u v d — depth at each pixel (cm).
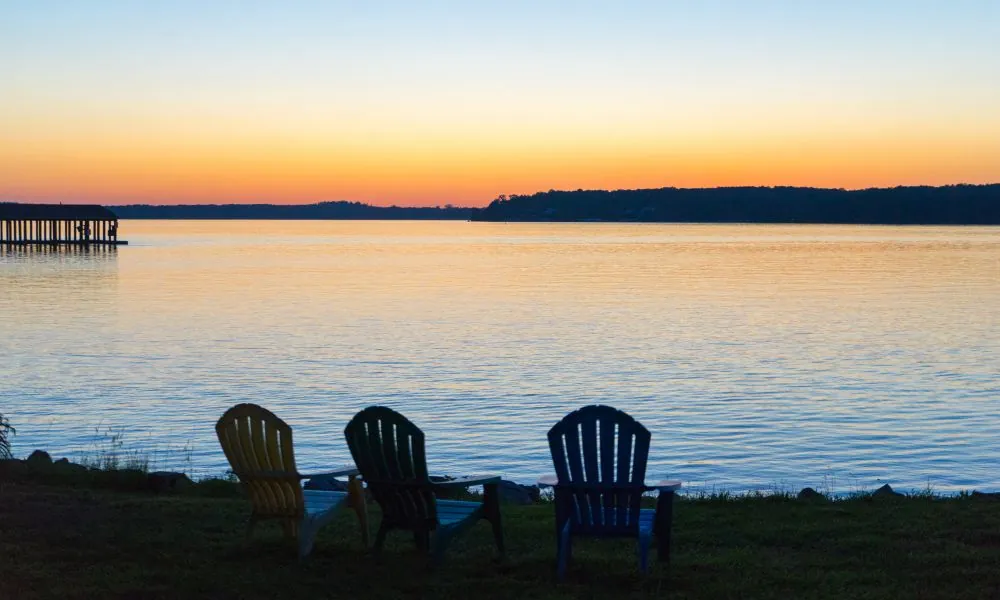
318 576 685
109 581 667
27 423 2142
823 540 779
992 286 7100
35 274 7656
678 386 2775
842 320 4731
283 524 765
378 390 2670
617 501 683
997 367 3183
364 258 11425
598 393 2645
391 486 707
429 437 2067
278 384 2748
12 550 739
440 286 6956
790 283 7381
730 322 4619
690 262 10569
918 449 1967
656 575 682
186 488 1052
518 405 2458
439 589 655
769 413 2361
